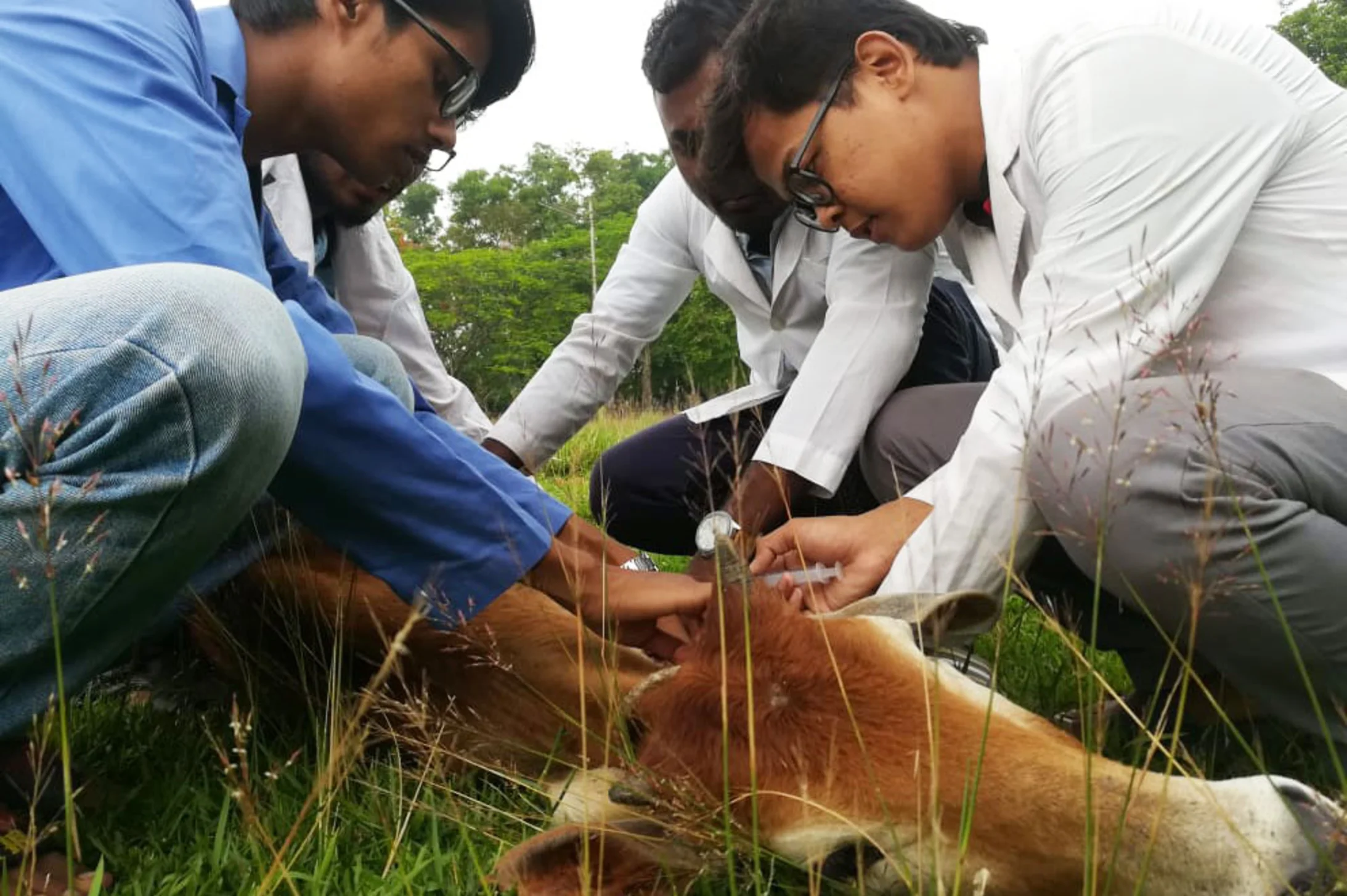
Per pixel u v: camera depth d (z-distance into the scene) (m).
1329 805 1.52
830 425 3.37
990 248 2.82
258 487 2.00
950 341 3.91
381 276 4.33
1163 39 2.38
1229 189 2.31
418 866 1.91
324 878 1.91
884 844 1.62
